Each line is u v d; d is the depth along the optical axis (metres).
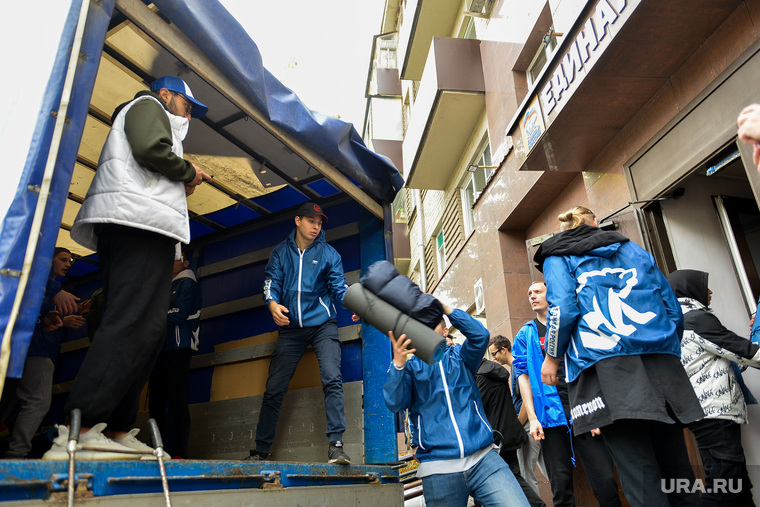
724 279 4.57
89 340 4.45
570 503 3.91
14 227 1.70
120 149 2.33
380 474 3.36
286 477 2.56
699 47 4.16
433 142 11.28
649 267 2.53
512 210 7.81
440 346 2.54
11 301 1.63
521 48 7.94
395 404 2.73
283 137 3.44
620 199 5.22
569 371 2.51
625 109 4.91
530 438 4.88
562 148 5.54
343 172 4.06
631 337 2.30
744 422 3.33
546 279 2.62
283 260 3.97
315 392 4.12
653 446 2.54
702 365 3.40
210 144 3.91
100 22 2.11
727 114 3.86
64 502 1.59
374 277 2.67
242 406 4.32
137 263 2.30
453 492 2.62
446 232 13.08
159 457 1.88
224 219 4.93
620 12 3.93
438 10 12.91
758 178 3.60
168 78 2.81
